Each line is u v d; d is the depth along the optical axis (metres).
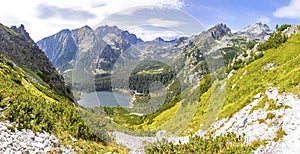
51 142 15.61
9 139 13.73
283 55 63.59
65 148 15.59
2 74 40.56
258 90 37.69
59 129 18.14
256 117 30.34
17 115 16.77
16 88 32.84
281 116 27.62
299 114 26.44
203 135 24.64
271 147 23.69
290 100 29.28
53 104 24.38
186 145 16.86
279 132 25.19
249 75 59.84
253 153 23.47
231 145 24.14
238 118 32.62
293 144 22.86
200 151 17.95
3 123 15.16
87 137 17.27
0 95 19.22
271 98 31.88
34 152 13.82
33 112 18.53
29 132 15.64
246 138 26.73
